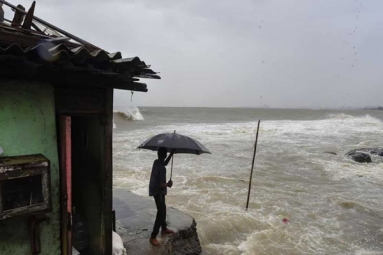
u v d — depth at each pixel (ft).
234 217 29.32
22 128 10.99
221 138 92.94
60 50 9.13
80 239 15.25
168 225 20.80
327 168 54.75
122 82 13.08
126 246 17.89
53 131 11.71
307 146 79.77
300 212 32.94
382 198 38.86
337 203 36.09
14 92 10.79
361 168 55.52
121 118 165.89
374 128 131.85
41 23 14.53
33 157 10.61
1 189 9.57
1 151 10.18
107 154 13.82
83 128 14.99
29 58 9.55
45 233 11.75
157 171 18.02
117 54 10.59
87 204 15.30
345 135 105.40
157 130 114.42
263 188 40.88
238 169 51.60
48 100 11.53
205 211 30.94
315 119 216.74
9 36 11.22
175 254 19.15
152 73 12.61
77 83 11.84
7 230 10.85
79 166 15.69
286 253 24.20
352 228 29.60
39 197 10.34
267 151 70.85
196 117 242.78
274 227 28.50
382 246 26.37
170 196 35.47
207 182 41.78
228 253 23.52
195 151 17.88
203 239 25.11
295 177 48.06
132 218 21.81
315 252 24.73
